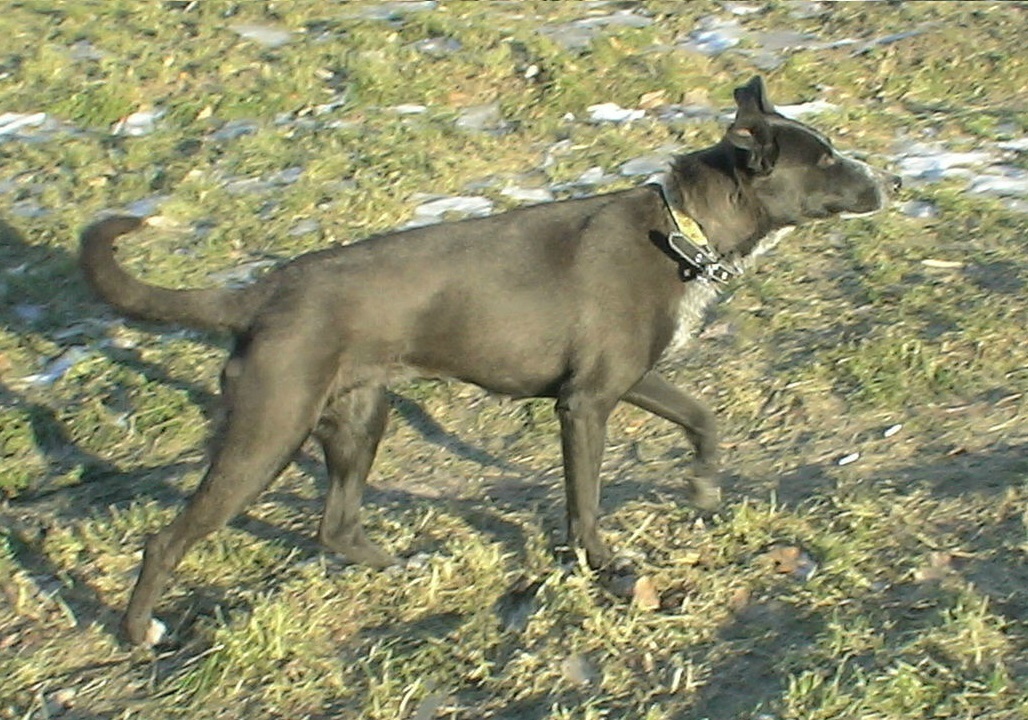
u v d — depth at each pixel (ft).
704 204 17.21
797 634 15.62
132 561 19.07
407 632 16.78
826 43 34.47
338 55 35.29
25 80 35.50
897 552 16.72
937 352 21.57
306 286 16.56
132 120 33.78
